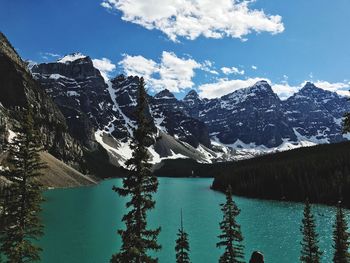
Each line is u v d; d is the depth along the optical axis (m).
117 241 88.88
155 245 29.41
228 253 50.91
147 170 29.39
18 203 38.91
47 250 80.00
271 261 76.38
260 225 114.75
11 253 37.28
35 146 40.91
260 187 199.75
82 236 93.62
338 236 50.41
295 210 148.62
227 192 49.69
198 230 105.38
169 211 143.00
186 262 49.94
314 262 50.84
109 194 190.12
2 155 138.50
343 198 159.50
